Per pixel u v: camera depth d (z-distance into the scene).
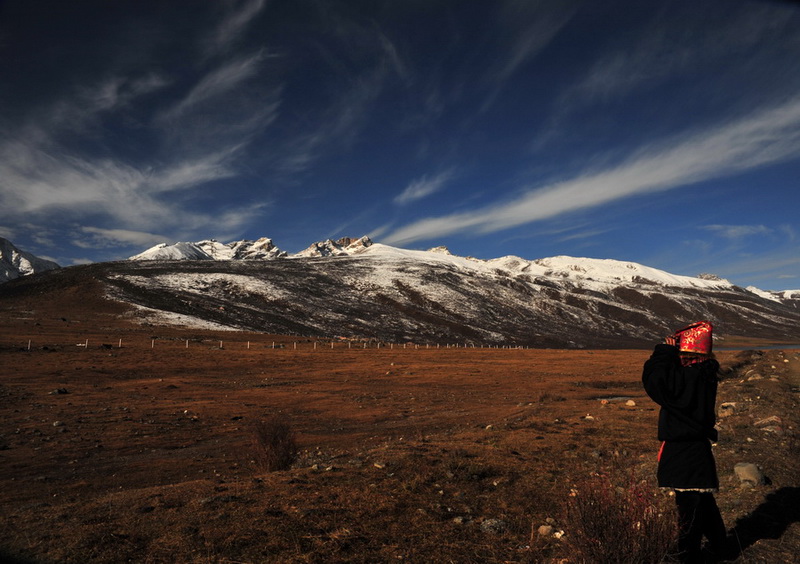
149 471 10.90
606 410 16.05
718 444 7.90
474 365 47.69
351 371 40.88
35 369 33.00
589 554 3.35
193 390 27.78
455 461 7.05
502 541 4.23
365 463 7.18
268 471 8.41
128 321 92.38
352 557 3.84
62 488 9.42
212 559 3.78
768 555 3.76
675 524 3.45
